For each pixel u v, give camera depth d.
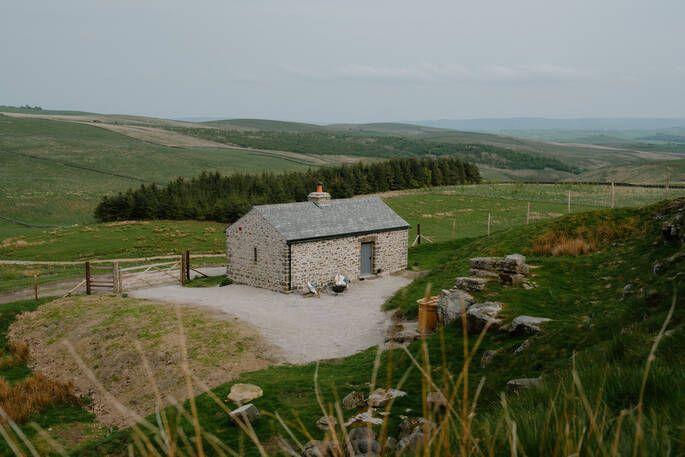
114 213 81.94
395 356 18.34
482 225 64.69
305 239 34.91
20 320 31.84
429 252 46.44
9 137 186.25
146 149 191.38
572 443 3.82
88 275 36.22
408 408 12.95
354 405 14.34
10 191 114.75
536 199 79.19
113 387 22.48
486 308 19.02
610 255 24.36
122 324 27.62
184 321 27.11
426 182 108.25
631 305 12.65
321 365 20.95
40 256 56.19
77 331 28.22
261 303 31.48
